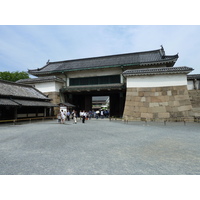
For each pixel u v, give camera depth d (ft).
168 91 56.13
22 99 56.54
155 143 21.47
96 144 20.83
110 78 76.89
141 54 83.92
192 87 76.23
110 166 12.93
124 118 58.34
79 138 24.82
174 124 44.70
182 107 53.21
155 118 54.60
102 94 85.35
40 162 13.83
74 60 97.25
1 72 108.17
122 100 74.69
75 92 80.33
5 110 49.32
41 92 72.23
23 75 118.73
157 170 12.22
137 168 12.57
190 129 34.86
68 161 14.10
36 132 30.55
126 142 22.08
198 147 19.31
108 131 32.32
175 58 62.28
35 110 62.34
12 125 44.11
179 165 13.30
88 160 14.38
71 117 72.84
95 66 75.61
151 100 56.95
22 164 13.33
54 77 76.02
